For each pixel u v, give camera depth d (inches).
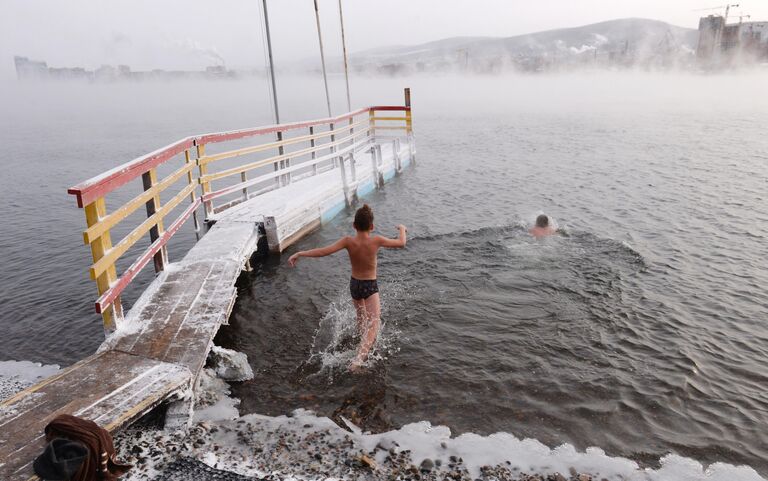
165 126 1733.5
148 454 162.6
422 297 296.5
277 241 378.0
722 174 645.9
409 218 481.7
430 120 1614.2
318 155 988.6
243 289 321.1
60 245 444.5
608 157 808.3
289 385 216.2
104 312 212.7
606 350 237.9
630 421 187.8
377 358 235.3
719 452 171.0
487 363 228.4
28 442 141.4
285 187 494.6
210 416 191.9
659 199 525.3
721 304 282.7
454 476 156.7
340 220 479.2
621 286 307.0
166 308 239.0
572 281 314.2
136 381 175.9
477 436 177.9
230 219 383.9
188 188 347.6
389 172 685.3
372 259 242.7
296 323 273.1
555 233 401.4
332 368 228.5
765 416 190.4
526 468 160.9
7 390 220.5
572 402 199.6
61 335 279.4
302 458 164.1
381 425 188.2
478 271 331.9
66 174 817.5
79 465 113.5
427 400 203.0
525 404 199.0
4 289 346.0
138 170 248.7
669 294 295.7
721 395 203.3
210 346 210.4
